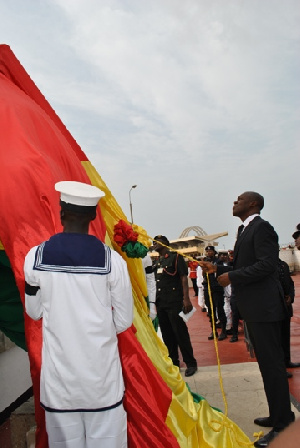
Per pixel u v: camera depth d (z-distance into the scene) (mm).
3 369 3840
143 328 3375
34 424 3166
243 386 4684
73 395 1992
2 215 2506
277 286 3533
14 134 2789
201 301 11742
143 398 2461
